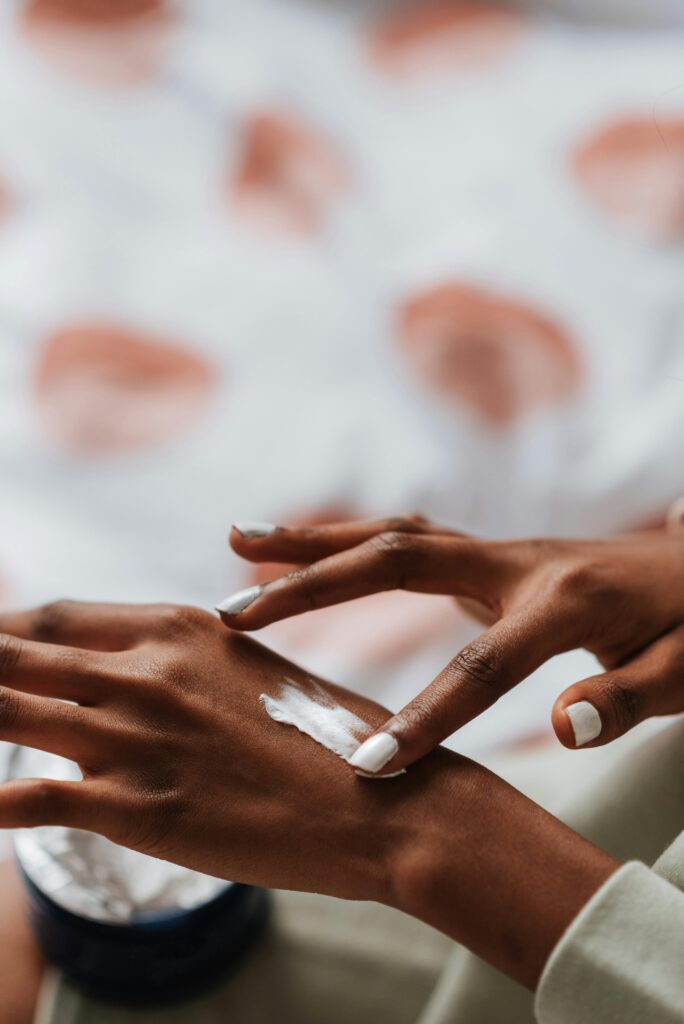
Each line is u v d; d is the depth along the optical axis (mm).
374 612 867
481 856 570
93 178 1080
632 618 638
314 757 590
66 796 568
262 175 1115
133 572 880
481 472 936
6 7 1187
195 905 662
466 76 1226
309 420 945
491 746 827
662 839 657
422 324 1012
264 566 890
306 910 710
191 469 918
